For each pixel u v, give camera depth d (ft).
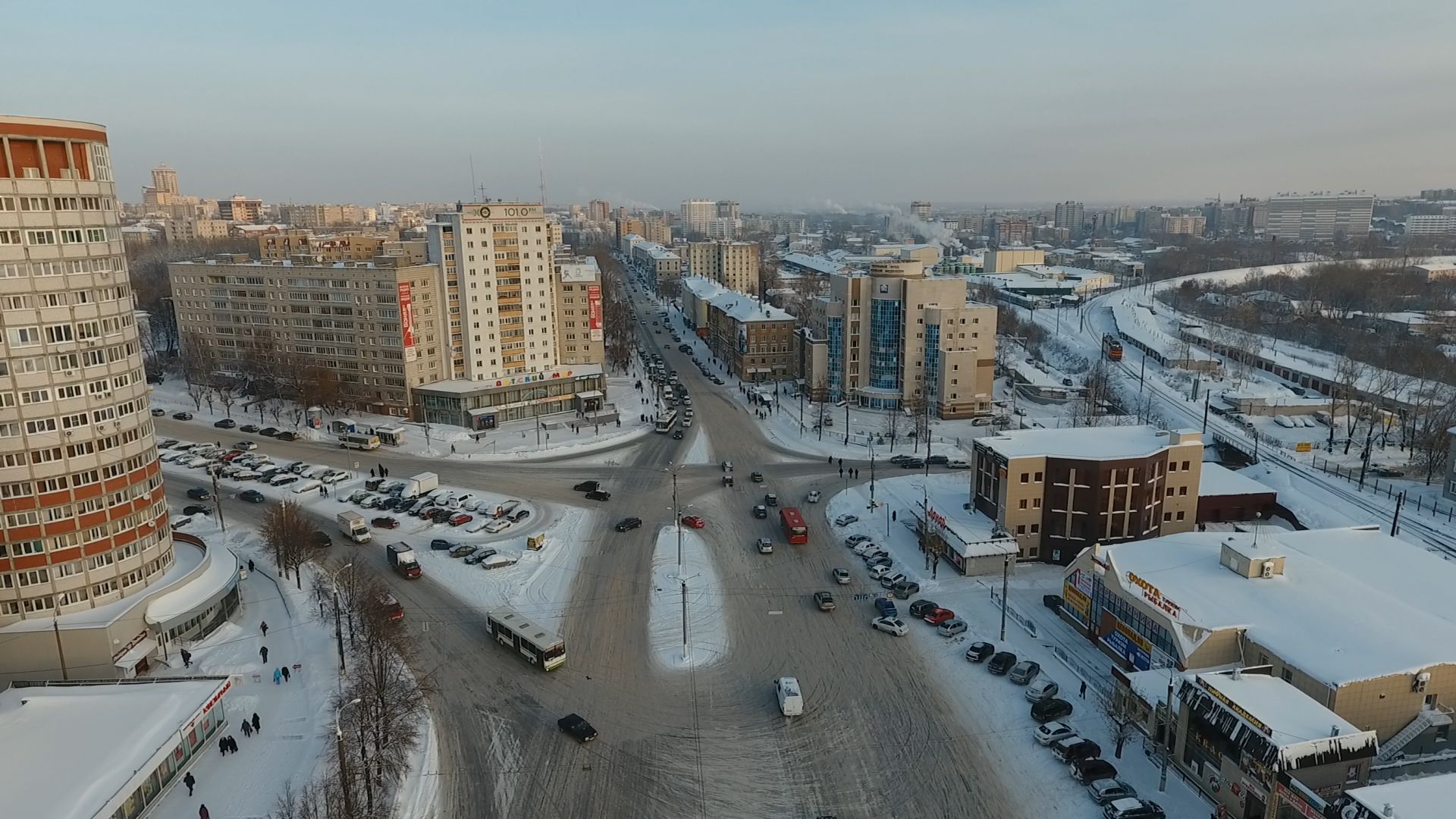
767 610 307.37
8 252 240.53
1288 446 516.73
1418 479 452.35
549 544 362.94
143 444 279.90
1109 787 206.49
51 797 187.32
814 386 627.87
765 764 222.48
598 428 546.26
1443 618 246.06
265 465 465.88
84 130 252.62
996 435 378.12
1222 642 234.58
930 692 254.88
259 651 276.00
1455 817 159.43
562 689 256.73
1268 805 185.16
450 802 207.41
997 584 328.08
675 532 378.12
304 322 570.46
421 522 388.16
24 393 248.52
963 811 204.74
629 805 207.21
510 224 556.51
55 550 258.78
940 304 577.43
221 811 201.46
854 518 391.04
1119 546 291.99
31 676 255.50
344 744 216.54
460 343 561.84
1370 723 210.18
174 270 612.70
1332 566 274.77
